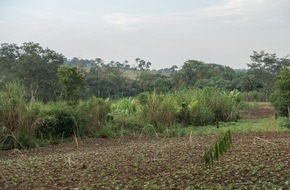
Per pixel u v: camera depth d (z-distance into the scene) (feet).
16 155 46.11
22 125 53.06
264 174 26.84
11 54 151.33
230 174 27.58
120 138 59.98
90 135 61.57
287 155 33.86
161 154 39.29
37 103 59.11
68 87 65.98
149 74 169.78
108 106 68.03
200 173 28.40
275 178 25.29
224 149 17.39
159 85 158.51
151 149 43.60
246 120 83.87
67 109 59.62
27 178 30.27
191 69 192.65
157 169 31.53
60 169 33.55
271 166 29.14
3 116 52.11
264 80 190.39
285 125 65.10
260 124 71.46
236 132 59.72
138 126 67.36
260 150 37.78
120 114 72.90
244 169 28.53
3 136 51.21
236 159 33.04
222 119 81.20
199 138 54.13
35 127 54.39
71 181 28.66
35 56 145.07
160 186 25.02
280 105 69.05
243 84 188.44
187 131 64.44
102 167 33.32
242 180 25.68
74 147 51.34
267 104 145.59
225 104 82.02
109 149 46.52
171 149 42.75
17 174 32.01
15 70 144.05
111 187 25.66
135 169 31.73
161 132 64.49
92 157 39.45
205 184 24.99
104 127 63.10
